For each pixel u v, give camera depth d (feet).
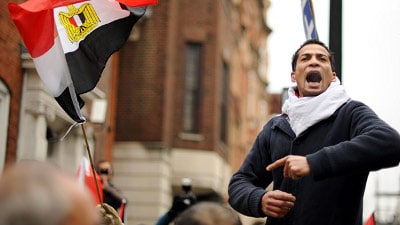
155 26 72.64
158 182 71.10
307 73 12.80
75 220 5.19
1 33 39.93
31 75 42.50
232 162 98.73
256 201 11.94
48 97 43.47
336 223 11.87
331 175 10.94
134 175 71.41
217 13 79.05
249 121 122.42
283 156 12.50
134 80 72.33
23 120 42.39
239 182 12.85
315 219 11.91
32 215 5.03
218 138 79.77
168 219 24.27
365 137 11.09
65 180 5.31
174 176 76.18
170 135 75.20
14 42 41.42
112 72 68.90
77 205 5.21
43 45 16.61
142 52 72.43
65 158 49.47
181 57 77.41
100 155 60.08
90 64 16.70
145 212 70.74
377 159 10.98
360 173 11.97
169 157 74.18
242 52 111.45
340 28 24.95
